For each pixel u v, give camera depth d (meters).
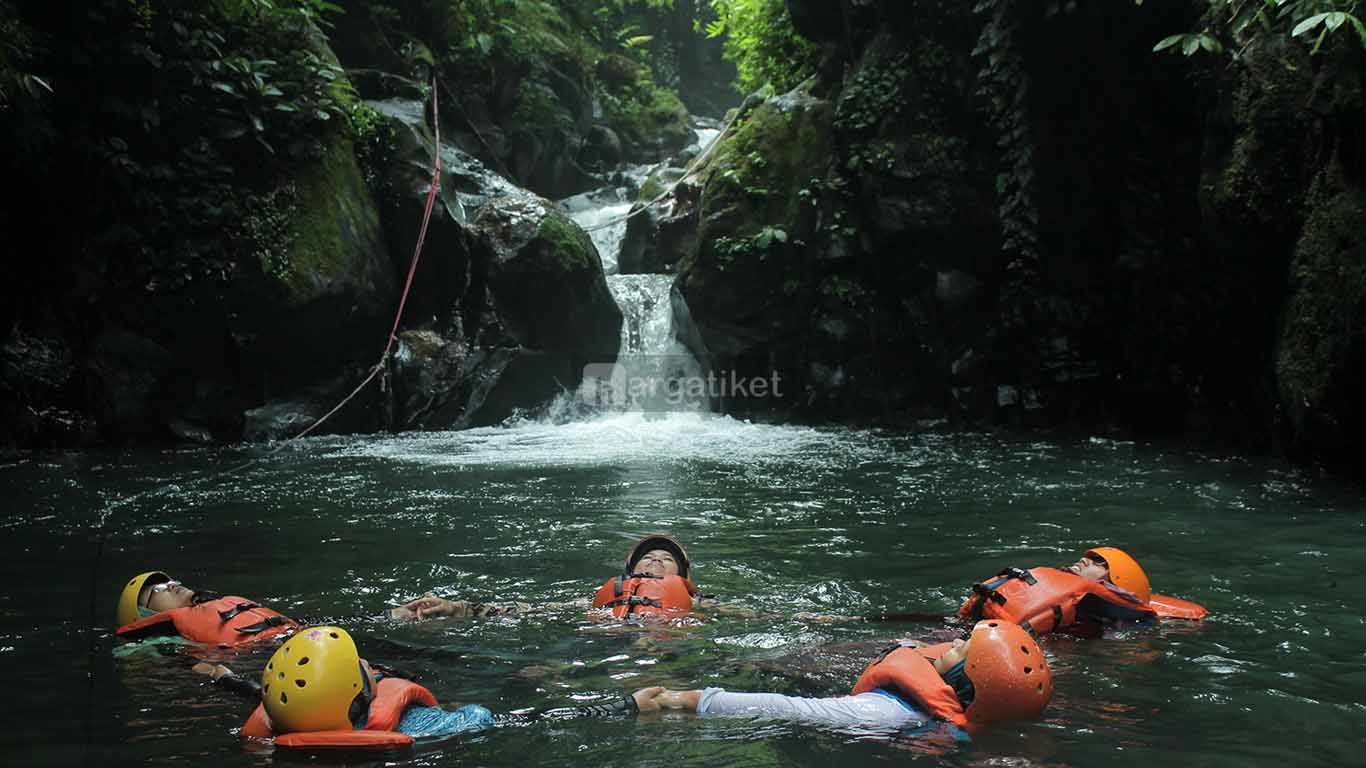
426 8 19.80
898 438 12.98
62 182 12.58
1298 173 9.38
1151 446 11.43
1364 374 8.55
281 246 13.31
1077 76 12.30
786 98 16.53
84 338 12.64
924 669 3.61
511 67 21.48
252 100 13.67
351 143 14.83
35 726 3.55
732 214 15.69
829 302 15.14
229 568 6.24
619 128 25.64
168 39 13.07
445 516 7.90
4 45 10.90
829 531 7.23
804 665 4.22
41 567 6.21
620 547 6.82
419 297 15.23
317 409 13.70
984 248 14.17
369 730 3.30
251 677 4.11
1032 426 13.31
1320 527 6.95
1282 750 3.22
